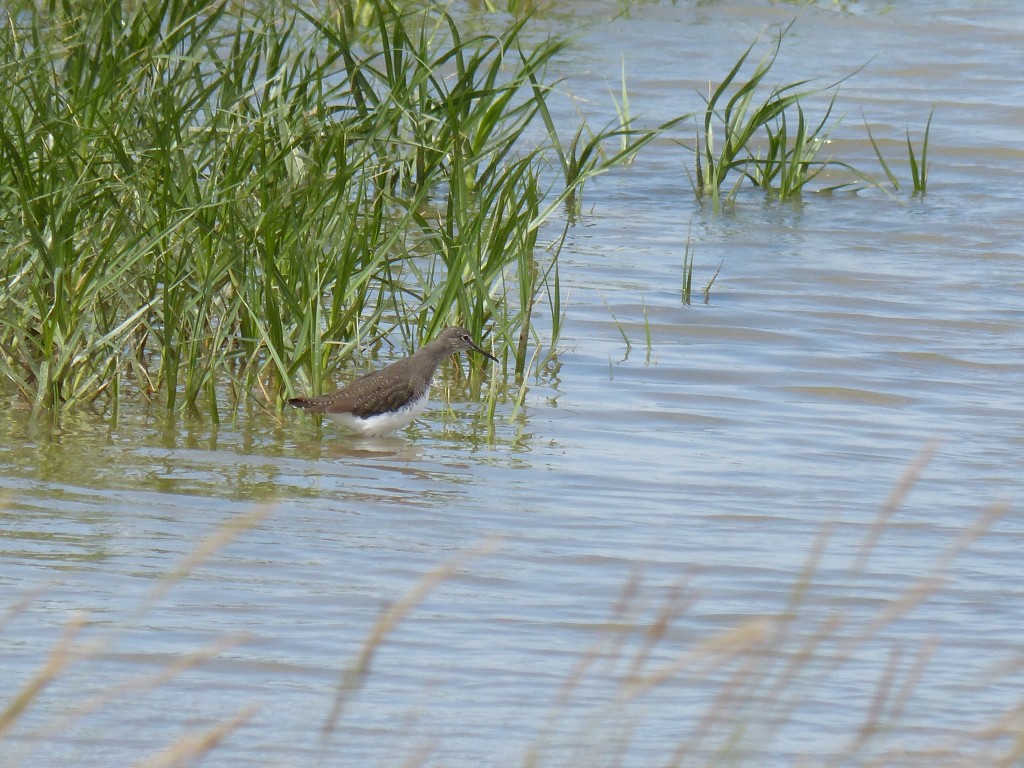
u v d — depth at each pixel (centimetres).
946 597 1026
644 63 2922
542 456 1306
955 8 3522
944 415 1452
